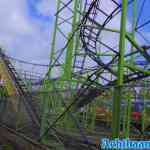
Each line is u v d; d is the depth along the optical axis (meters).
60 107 11.54
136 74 10.37
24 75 23.06
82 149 9.55
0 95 22.66
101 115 18.94
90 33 15.10
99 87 8.80
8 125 17.75
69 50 17.92
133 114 18.02
